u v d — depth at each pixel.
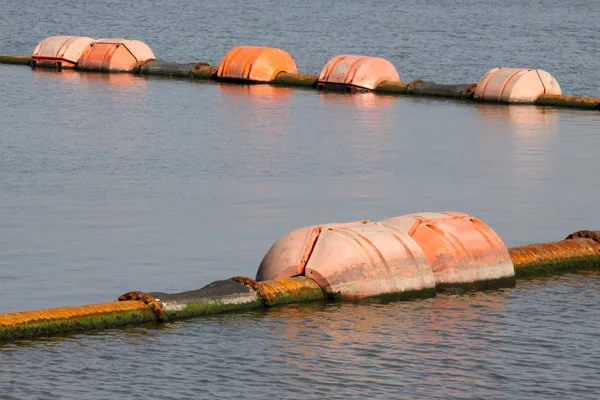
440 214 38.53
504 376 29.08
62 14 191.25
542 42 159.50
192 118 75.00
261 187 52.53
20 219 45.09
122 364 29.20
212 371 28.88
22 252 40.16
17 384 27.64
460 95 91.06
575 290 37.16
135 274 37.75
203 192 51.03
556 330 32.81
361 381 28.44
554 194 52.47
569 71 127.06
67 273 37.69
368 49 147.75
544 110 85.00
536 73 89.44
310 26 180.12
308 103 85.00
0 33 163.00
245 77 98.75
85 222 44.84
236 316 33.41
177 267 38.75
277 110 80.31
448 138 69.00
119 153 60.69
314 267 35.31
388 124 74.62
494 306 35.09
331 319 33.25
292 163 58.91
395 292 35.38
